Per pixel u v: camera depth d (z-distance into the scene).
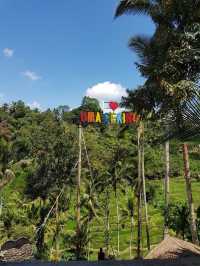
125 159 55.81
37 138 60.88
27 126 86.44
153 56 18.89
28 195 57.38
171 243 21.61
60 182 57.81
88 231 53.69
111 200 70.31
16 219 51.56
